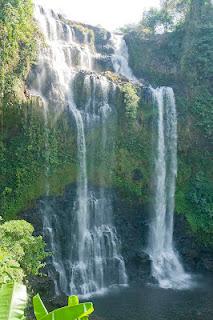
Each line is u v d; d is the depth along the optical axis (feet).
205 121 87.15
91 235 77.00
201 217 81.61
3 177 71.05
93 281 74.13
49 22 89.61
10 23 71.51
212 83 89.92
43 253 50.72
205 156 87.40
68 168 77.10
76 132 78.13
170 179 85.97
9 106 69.97
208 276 76.74
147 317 57.06
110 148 81.56
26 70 74.59
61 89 79.61
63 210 75.41
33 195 72.90
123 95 82.28
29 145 72.90
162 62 99.86
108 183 80.89
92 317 56.44
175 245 82.89
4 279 29.94
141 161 83.82
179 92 91.35
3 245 43.52
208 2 98.12
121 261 77.66
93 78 81.56
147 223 82.48
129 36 108.78
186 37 97.71
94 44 103.71
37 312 16.05
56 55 83.20
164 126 86.99
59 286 69.36
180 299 64.23
